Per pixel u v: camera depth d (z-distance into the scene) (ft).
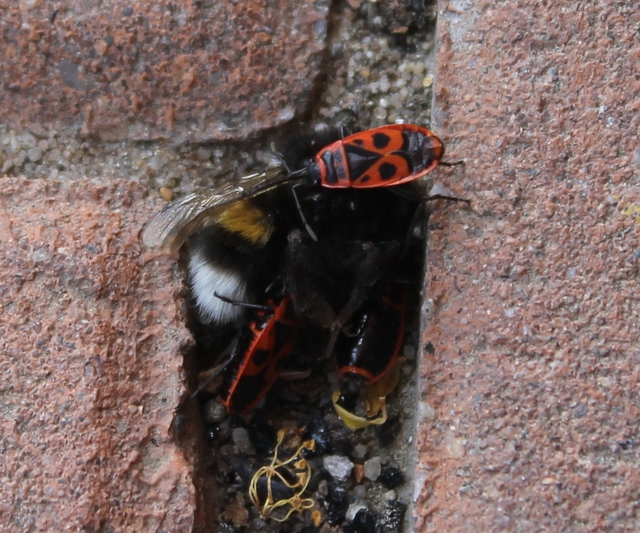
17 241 0.48
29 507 0.46
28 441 0.46
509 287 0.46
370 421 0.49
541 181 0.47
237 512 0.49
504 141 0.47
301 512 0.49
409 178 0.47
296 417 0.50
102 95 0.50
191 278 0.49
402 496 0.49
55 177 0.51
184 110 0.50
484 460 0.45
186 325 0.48
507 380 0.46
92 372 0.47
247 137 0.50
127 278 0.48
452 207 0.47
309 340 0.50
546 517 0.44
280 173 0.49
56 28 0.50
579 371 0.45
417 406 0.47
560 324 0.46
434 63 0.51
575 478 0.45
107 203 0.49
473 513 0.45
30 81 0.50
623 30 0.48
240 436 0.49
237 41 0.50
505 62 0.48
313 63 0.51
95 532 0.46
